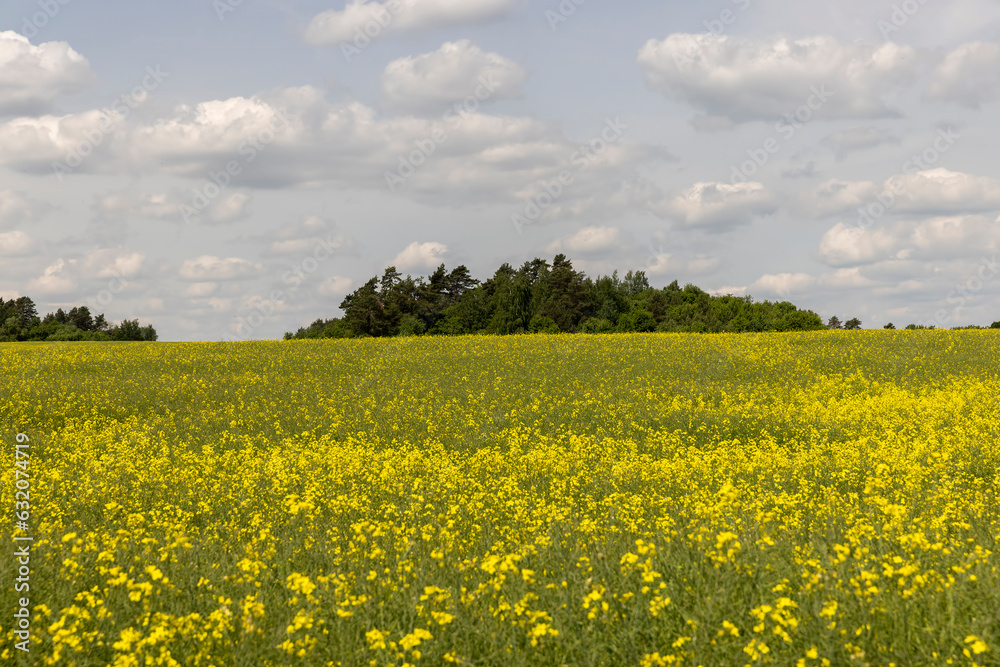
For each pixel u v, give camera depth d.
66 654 4.71
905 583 4.95
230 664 4.73
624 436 17.00
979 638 4.12
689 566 5.57
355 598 5.16
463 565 6.15
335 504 9.12
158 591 5.62
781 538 6.48
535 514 8.12
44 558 6.74
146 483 11.55
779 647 4.46
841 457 12.26
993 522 7.32
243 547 7.10
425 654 4.51
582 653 4.55
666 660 4.27
